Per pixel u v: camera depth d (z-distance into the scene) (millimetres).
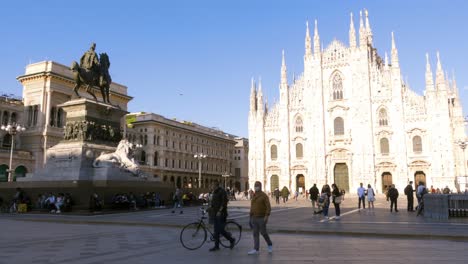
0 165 67562
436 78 72938
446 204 23672
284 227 19344
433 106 72625
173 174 102688
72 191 27609
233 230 14047
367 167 76000
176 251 12805
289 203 52750
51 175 30547
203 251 12883
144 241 14992
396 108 75812
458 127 79125
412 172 73250
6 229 18828
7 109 75000
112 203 28094
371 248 13414
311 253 12430
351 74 80188
